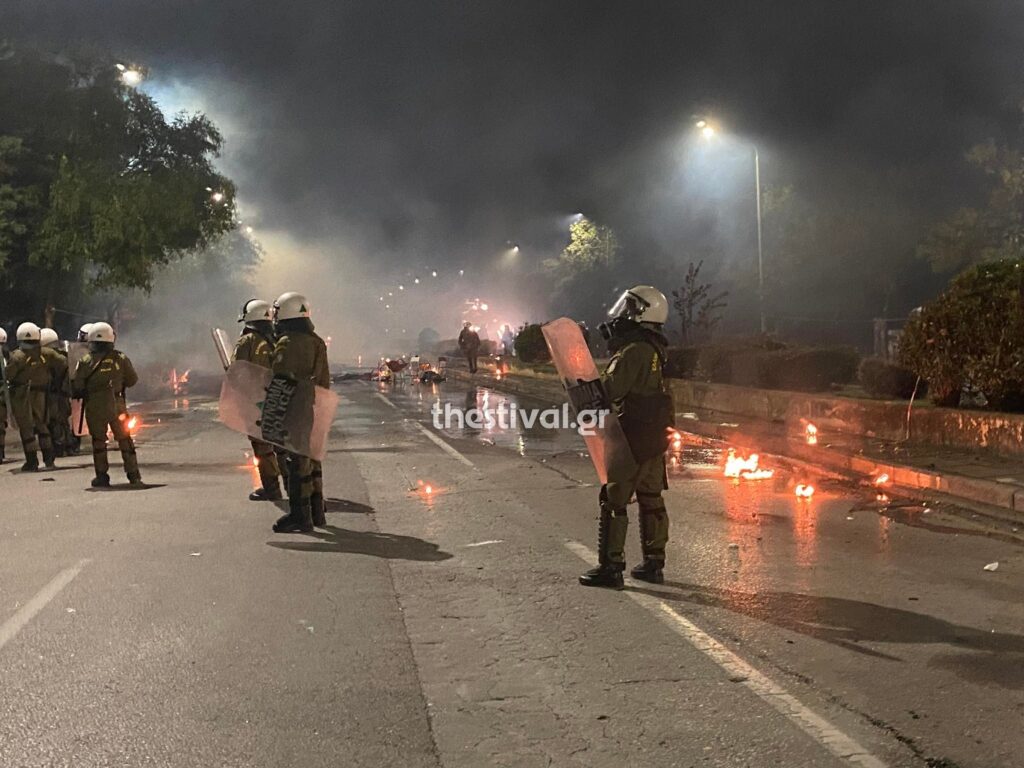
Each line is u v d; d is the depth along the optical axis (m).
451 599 7.42
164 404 31.70
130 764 4.66
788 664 5.92
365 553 8.97
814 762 4.61
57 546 9.38
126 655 6.19
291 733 5.00
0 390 16.70
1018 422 12.73
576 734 4.96
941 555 8.69
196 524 10.38
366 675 5.82
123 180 35.59
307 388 9.77
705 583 7.79
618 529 7.68
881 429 15.61
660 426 7.62
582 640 6.42
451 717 5.20
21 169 35.12
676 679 5.70
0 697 5.51
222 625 6.80
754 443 16.12
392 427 20.98
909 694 5.43
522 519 10.55
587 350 7.73
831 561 8.48
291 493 9.91
